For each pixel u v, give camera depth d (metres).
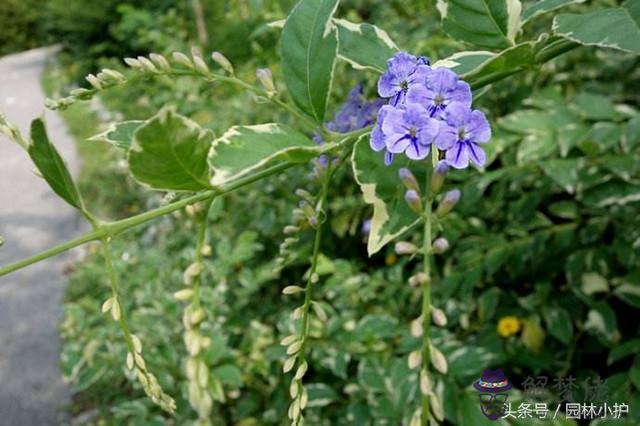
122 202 1.02
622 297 0.44
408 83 0.19
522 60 0.21
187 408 0.49
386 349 0.47
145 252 0.71
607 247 0.46
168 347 0.51
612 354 0.42
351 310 0.52
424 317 0.18
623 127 0.44
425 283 0.18
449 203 0.19
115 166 1.06
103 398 0.66
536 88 0.55
